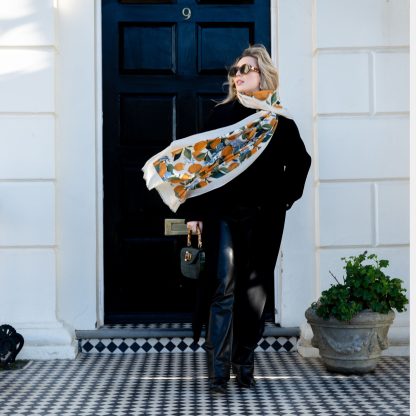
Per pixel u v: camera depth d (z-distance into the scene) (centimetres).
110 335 650
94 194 659
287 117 539
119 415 484
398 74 646
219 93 687
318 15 645
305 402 510
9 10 638
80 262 658
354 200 647
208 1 685
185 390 541
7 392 539
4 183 639
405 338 643
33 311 641
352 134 647
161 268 685
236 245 530
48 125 639
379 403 507
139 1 682
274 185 536
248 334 541
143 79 683
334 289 575
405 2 646
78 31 659
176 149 537
